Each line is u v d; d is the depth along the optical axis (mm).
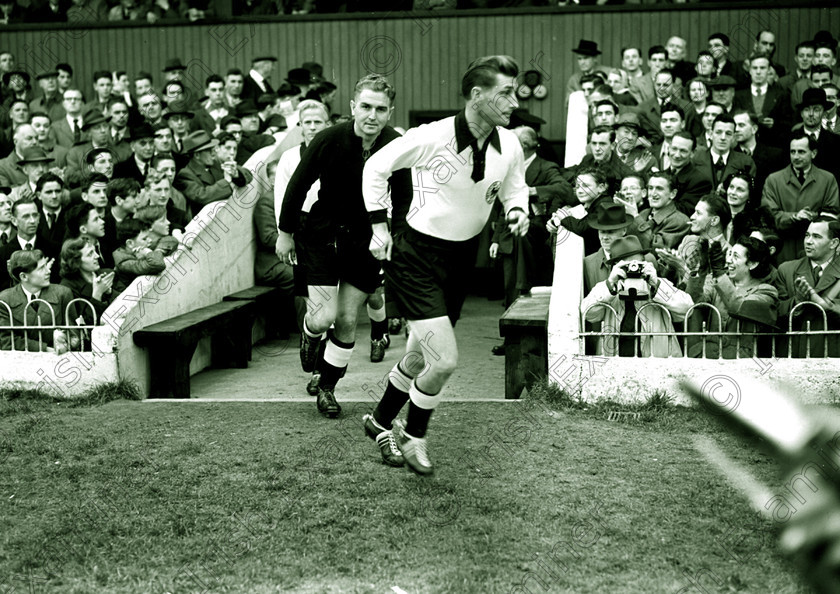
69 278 7539
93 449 5715
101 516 4711
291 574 4090
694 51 13797
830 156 9391
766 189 8805
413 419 5035
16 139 10680
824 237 6926
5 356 6961
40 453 5652
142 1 15703
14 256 7219
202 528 4566
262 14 15305
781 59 13648
